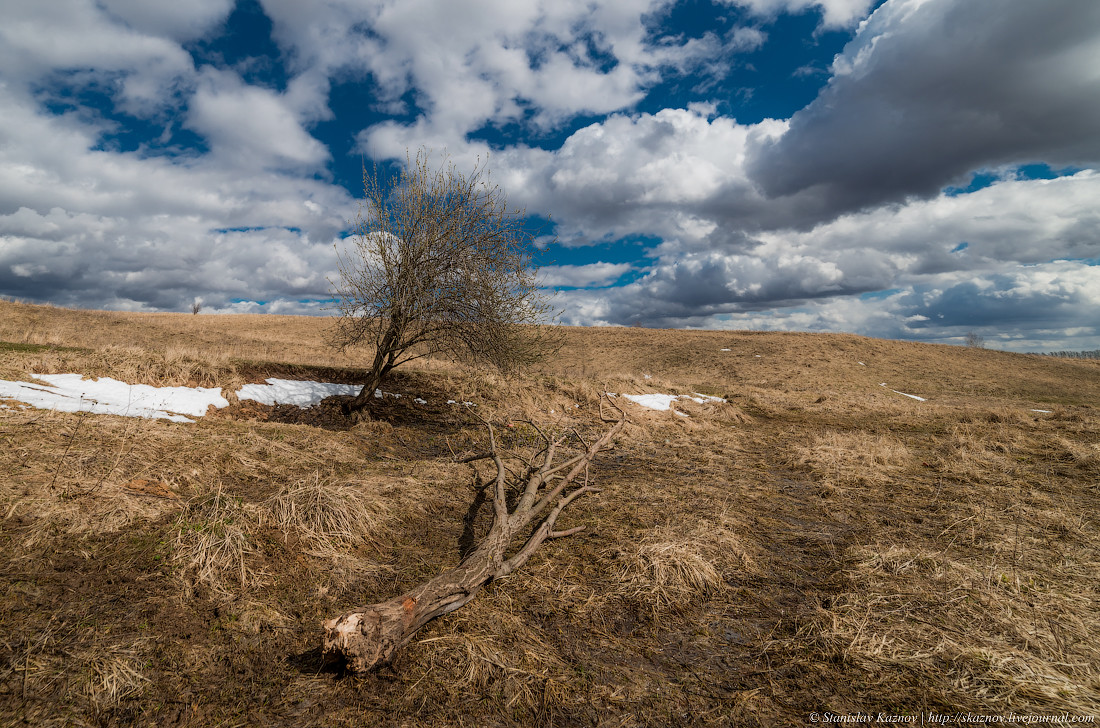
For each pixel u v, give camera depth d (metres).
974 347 44.97
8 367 7.54
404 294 9.25
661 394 15.12
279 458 6.06
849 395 22.89
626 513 5.74
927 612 3.50
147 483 4.56
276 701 2.55
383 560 4.23
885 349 41.09
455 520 5.28
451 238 9.39
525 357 10.14
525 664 2.98
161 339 21.75
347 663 2.70
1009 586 3.87
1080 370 37.81
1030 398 27.39
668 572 4.07
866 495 6.64
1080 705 2.58
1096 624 3.36
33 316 20.38
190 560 3.52
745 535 5.18
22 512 3.64
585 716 2.60
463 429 10.16
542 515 5.65
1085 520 5.45
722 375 35.50
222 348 16.80
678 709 2.66
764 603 3.82
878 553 4.54
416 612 3.09
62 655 2.58
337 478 5.64
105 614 2.94
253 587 3.49
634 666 3.04
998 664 2.91
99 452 4.83
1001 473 7.70
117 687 2.47
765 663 3.07
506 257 9.68
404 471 6.62
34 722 2.21
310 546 4.11
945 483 7.15
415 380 12.79
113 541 3.62
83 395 7.04
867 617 3.42
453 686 2.76
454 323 9.68
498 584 3.95
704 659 3.12
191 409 8.41
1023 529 5.18
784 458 9.00
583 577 4.16
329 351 23.12
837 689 2.81
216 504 4.04
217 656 2.82
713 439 10.92
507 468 7.30
